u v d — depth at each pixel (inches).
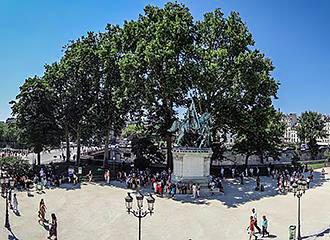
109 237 1214.3
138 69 2245.3
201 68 2246.6
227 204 1699.1
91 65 2684.5
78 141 2815.0
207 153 2025.1
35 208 1537.9
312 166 3503.9
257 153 2856.8
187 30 2314.2
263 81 2315.5
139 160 2635.3
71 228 1299.2
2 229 1220.5
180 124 2151.8
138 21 2433.6
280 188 2034.9
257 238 1219.2
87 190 1959.9
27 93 2714.1
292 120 7760.8
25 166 2111.2
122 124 2792.8
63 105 2746.1
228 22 2351.1
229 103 2288.4
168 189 1845.5
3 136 5930.1
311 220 1462.8
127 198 1009.5
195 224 1375.5
